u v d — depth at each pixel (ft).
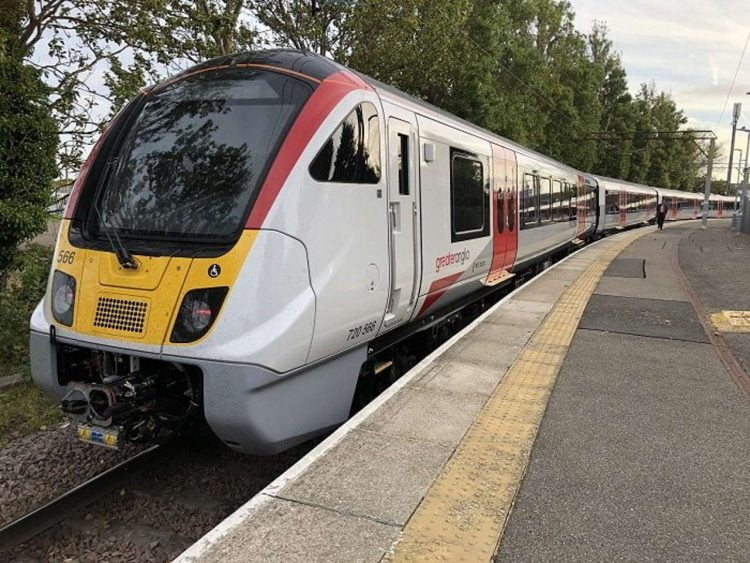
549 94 115.96
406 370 22.44
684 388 16.70
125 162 14.87
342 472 11.27
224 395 11.66
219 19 33.94
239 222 12.50
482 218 25.76
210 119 14.46
